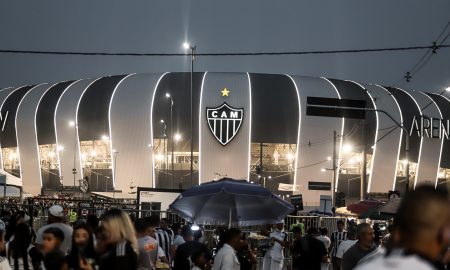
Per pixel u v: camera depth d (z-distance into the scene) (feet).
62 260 24.21
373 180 349.61
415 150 361.51
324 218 108.78
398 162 360.28
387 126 353.72
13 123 378.12
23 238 57.88
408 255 8.86
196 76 352.08
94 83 366.43
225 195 49.90
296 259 47.91
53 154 369.71
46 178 374.43
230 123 335.06
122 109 346.95
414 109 362.94
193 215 51.62
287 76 359.87
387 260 8.80
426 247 9.04
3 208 112.98
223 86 343.46
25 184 373.40
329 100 103.40
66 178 359.25
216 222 51.49
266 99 340.59
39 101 375.86
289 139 338.34
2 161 386.52
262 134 336.08
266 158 346.74
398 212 9.45
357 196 347.77
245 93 340.59
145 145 341.82
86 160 359.46
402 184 364.79
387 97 361.30
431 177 369.50
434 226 8.98
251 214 51.24
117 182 344.08
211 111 336.90
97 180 355.36
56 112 364.38
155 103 343.46
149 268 35.01
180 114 339.16
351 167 352.90
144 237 35.42
